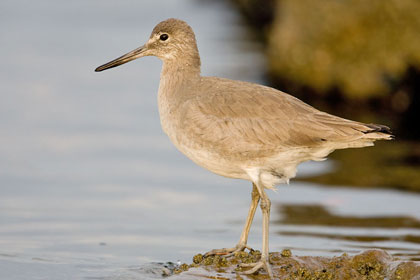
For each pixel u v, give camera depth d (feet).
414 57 71.20
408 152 62.34
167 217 47.32
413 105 71.31
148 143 64.13
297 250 40.78
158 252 40.75
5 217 46.47
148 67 89.56
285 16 80.69
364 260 36.09
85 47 95.25
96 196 51.24
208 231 44.68
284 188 53.16
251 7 114.93
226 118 36.76
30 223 45.50
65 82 81.35
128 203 50.01
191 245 42.11
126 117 70.90
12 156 59.21
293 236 43.37
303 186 53.62
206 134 36.91
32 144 62.39
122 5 124.26
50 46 95.66
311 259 36.94
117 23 110.42
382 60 72.33
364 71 73.05
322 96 75.41
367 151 62.85
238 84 38.24
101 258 39.55
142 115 71.56
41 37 100.32
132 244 42.11
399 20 72.49
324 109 73.00
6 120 68.33
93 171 56.70
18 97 75.31
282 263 36.52
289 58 77.66
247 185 54.70
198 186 54.19
